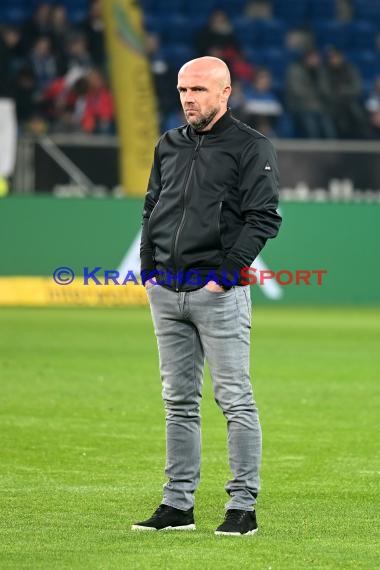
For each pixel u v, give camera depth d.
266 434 29.06
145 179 69.56
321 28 93.19
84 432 28.95
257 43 91.62
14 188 66.44
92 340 49.38
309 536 18.94
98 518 20.06
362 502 21.75
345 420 31.22
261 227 18.61
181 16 91.19
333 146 69.25
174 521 19.20
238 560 17.27
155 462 25.39
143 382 37.62
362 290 68.88
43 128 73.50
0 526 19.36
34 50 76.56
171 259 18.89
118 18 71.19
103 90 75.75
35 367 40.72
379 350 47.72
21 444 27.30
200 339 19.17
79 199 65.44
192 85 18.58
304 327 56.47
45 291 65.50
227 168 18.75
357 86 81.50
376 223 68.88
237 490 19.05
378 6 96.00
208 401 34.31
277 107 81.25
